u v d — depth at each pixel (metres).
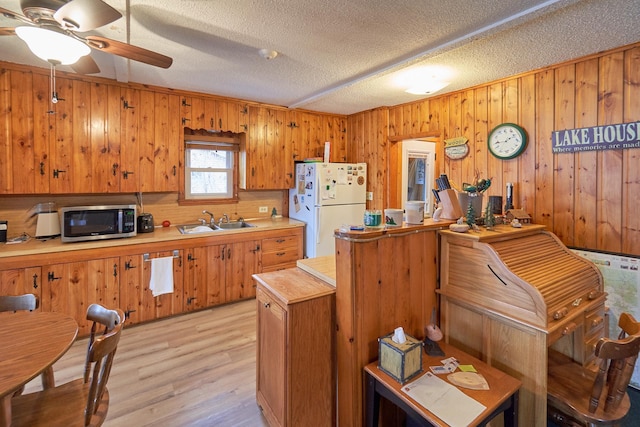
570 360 1.95
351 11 1.94
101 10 1.43
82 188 3.17
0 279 2.62
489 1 1.84
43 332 1.59
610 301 2.48
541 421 1.56
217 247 3.68
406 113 4.08
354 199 4.44
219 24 2.11
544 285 1.65
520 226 2.18
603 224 2.53
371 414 1.68
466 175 3.45
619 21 2.02
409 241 1.89
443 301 2.02
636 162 2.37
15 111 2.86
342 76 3.13
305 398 1.77
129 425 1.95
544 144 2.84
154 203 3.87
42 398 1.58
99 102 3.23
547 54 2.54
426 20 2.05
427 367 1.66
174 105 3.65
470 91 3.39
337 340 1.82
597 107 2.53
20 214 3.17
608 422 1.49
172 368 2.54
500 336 1.73
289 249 4.18
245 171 4.18
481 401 1.41
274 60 2.72
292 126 4.50
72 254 2.90
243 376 2.45
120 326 1.53
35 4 1.50
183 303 3.49
